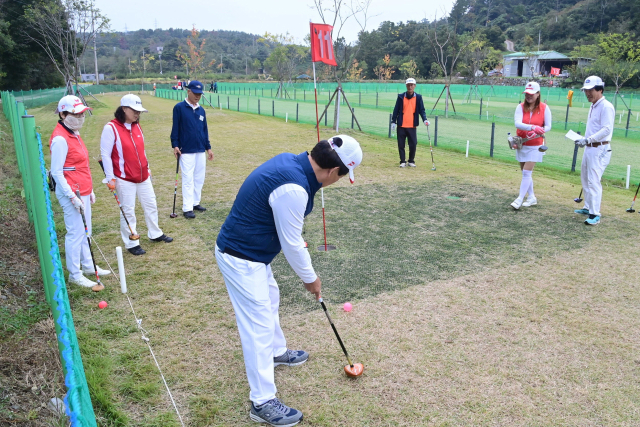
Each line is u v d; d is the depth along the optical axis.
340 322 3.97
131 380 3.21
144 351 3.54
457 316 4.07
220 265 2.82
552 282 4.71
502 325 3.93
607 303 4.30
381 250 5.56
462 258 5.32
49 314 4.05
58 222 6.34
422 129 18.36
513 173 9.82
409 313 4.11
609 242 5.81
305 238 5.96
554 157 12.26
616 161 12.22
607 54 34.06
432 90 43.69
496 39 74.44
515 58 65.50
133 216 5.42
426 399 3.05
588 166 6.47
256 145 12.99
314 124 17.98
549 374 3.29
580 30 75.50
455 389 3.14
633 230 6.25
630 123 22.44
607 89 47.88
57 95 36.06
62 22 29.30
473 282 4.72
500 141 15.08
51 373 3.30
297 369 3.37
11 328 3.80
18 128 8.58
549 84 53.12
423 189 8.39
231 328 3.88
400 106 9.98
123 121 5.13
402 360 3.46
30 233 6.05
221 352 3.56
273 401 2.87
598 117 6.30
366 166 10.32
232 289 2.81
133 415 2.90
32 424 2.81
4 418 2.81
